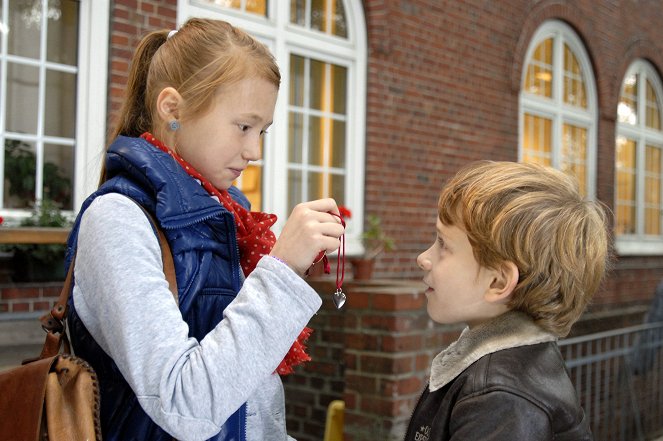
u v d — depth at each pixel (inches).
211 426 39.5
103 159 52.1
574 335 259.9
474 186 47.4
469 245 47.6
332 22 217.9
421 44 239.0
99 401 42.9
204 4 181.5
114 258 40.8
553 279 45.5
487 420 41.8
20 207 154.0
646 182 399.9
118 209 42.4
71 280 45.0
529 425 41.2
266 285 41.7
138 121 50.6
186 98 45.7
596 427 148.1
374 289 124.0
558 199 46.9
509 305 47.3
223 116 45.8
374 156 222.8
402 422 117.6
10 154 152.5
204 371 39.2
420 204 238.2
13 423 41.9
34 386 42.1
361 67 221.3
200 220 44.9
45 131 157.3
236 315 41.1
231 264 47.4
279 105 201.2
